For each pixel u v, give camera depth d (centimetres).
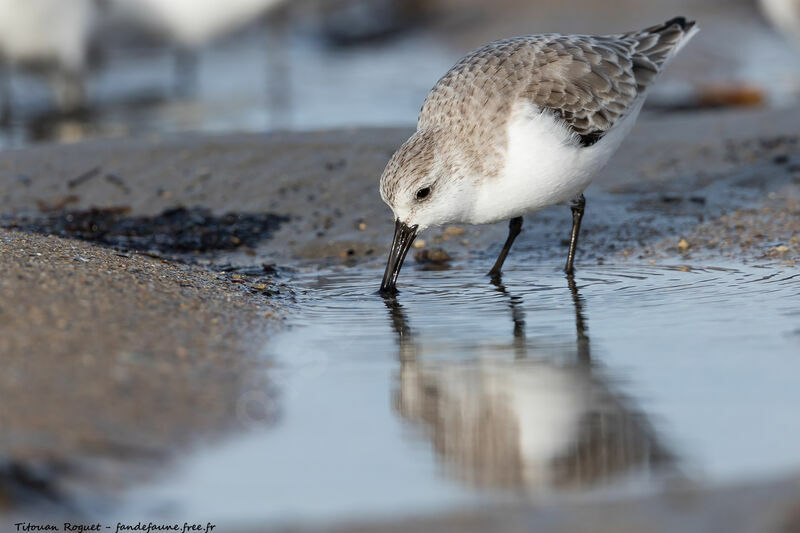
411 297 1127
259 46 2783
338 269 1257
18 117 2112
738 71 2358
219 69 2550
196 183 1503
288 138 1634
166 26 2355
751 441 718
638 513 619
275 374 843
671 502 631
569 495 650
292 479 674
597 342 950
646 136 1683
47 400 729
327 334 986
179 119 2041
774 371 851
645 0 2850
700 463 687
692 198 1440
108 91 2336
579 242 1329
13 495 627
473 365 898
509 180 1113
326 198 1456
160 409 745
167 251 1302
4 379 749
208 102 2202
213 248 1324
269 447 718
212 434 725
